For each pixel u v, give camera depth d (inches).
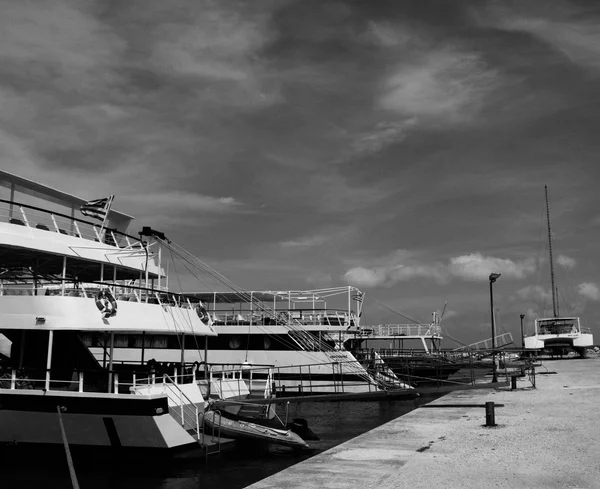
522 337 3843.5
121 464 810.8
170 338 1793.8
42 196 990.4
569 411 1125.1
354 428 1214.9
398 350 2170.3
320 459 736.3
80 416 785.6
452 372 2090.3
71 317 819.4
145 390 814.5
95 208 996.6
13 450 822.5
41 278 852.6
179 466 820.0
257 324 1877.5
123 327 853.8
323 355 1738.4
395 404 1658.5
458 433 904.9
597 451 724.0
